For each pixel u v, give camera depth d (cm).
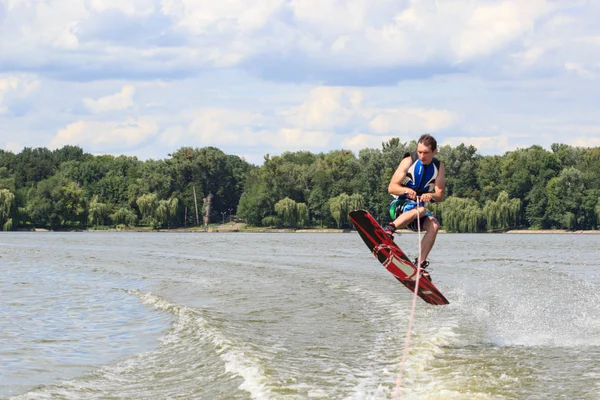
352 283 2023
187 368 948
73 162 15475
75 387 864
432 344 1055
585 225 10744
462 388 788
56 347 1122
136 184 13112
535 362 929
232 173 15588
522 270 2545
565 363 920
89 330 1284
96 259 3431
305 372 880
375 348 1045
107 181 13112
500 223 10300
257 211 12581
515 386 796
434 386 800
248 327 1246
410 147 12538
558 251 4512
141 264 3002
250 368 902
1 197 11019
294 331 1204
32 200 11800
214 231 12588
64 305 1639
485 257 3578
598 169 11269
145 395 818
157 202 12181
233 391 804
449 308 1492
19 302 1702
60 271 2698
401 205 928
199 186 14225
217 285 2027
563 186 10769
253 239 7362
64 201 11756
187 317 1367
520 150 12656
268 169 12744
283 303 1592
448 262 3088
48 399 809
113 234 10162
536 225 11075
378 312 1438
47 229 11912
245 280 2177
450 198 10550
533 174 11519
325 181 12256
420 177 916
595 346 1050
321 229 12081
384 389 792
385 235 903
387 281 2086
